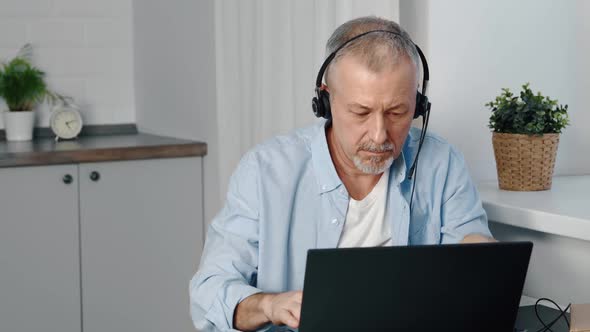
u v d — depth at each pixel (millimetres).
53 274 3232
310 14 2584
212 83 3129
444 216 2004
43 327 3232
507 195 2342
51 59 3797
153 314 3385
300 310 1454
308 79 2602
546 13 2713
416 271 1432
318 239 1891
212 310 1770
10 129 3615
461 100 2635
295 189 1899
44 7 3768
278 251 1874
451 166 2027
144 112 3855
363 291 1422
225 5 2916
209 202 3355
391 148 1720
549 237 2195
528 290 2279
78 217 3252
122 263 3324
